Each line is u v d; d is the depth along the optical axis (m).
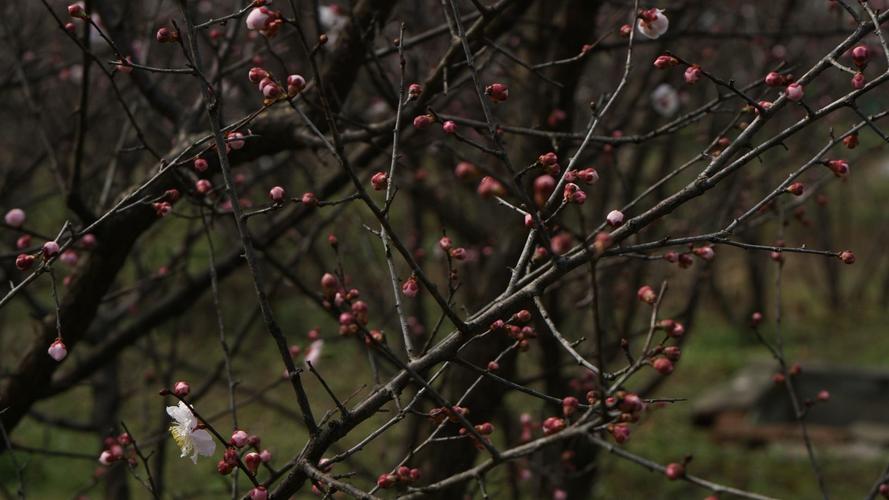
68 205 3.15
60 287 5.64
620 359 7.05
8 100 6.69
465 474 2.10
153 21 4.13
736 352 13.77
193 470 8.11
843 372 11.87
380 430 2.22
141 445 4.50
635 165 6.07
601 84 6.88
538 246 2.74
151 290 5.27
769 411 11.34
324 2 5.10
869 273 15.97
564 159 4.11
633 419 1.90
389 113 5.05
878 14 2.21
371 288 6.63
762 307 14.61
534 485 4.70
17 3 5.85
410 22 5.93
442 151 4.84
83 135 3.09
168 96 3.63
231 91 5.04
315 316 11.47
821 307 15.85
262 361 10.85
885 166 19.86
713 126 5.14
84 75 2.99
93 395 5.41
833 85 5.81
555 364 4.75
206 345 10.66
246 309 11.22
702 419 10.89
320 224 4.98
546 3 4.64
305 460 2.18
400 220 8.29
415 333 6.12
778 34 4.61
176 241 7.07
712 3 6.56
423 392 2.20
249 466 2.17
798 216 4.22
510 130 3.21
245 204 4.05
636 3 2.42
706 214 6.25
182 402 2.20
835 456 9.88
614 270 5.35
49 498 8.21
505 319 2.29
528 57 4.65
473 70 2.15
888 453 10.04
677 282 10.49
